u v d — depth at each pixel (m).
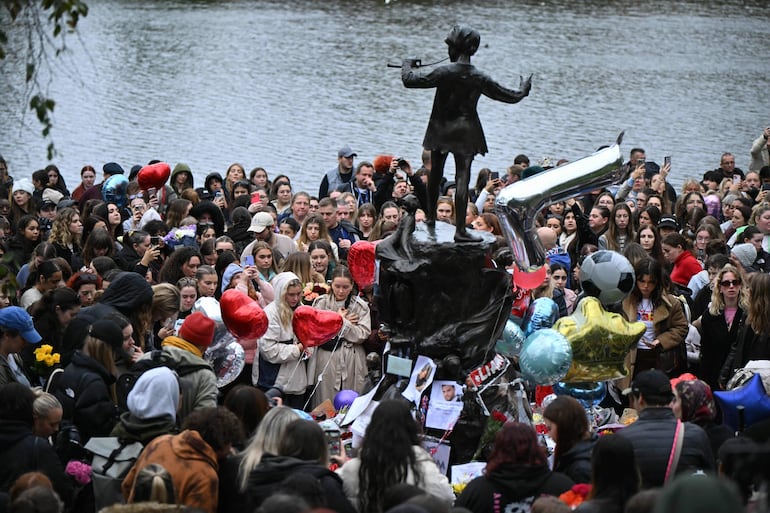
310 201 34.69
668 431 16.31
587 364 21.16
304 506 12.55
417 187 21.92
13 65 77.81
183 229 29.05
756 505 11.36
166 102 76.75
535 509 13.61
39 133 66.31
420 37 100.19
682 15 110.50
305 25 107.31
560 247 28.58
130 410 17.20
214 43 98.69
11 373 19.62
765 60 90.25
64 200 35.88
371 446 15.21
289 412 15.37
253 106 75.94
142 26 107.00
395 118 72.56
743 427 19.42
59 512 13.32
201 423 15.59
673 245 28.98
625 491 14.55
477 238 20.39
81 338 20.06
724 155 44.56
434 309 20.28
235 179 39.97
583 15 110.25
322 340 22.52
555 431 16.31
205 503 15.03
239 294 21.70
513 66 86.81
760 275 23.03
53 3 17.28
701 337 24.52
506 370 20.89
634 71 85.56
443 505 13.02
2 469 16.25
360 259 24.02
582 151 63.34
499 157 62.19
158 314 21.72
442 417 20.03
